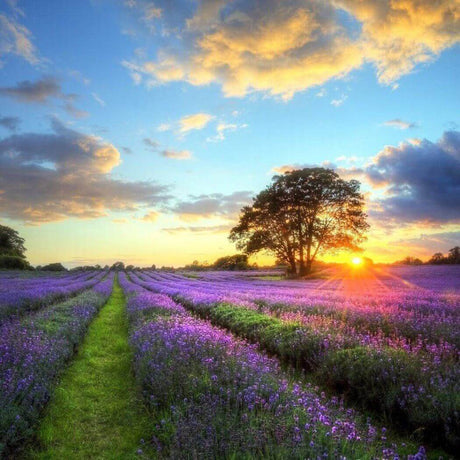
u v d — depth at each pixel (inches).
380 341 316.5
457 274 1590.8
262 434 145.7
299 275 1866.4
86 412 227.5
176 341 294.4
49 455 173.6
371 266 2891.2
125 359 341.4
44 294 724.0
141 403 232.5
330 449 137.8
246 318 471.5
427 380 215.5
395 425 204.1
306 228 1817.2
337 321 429.1
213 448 145.1
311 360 304.8
